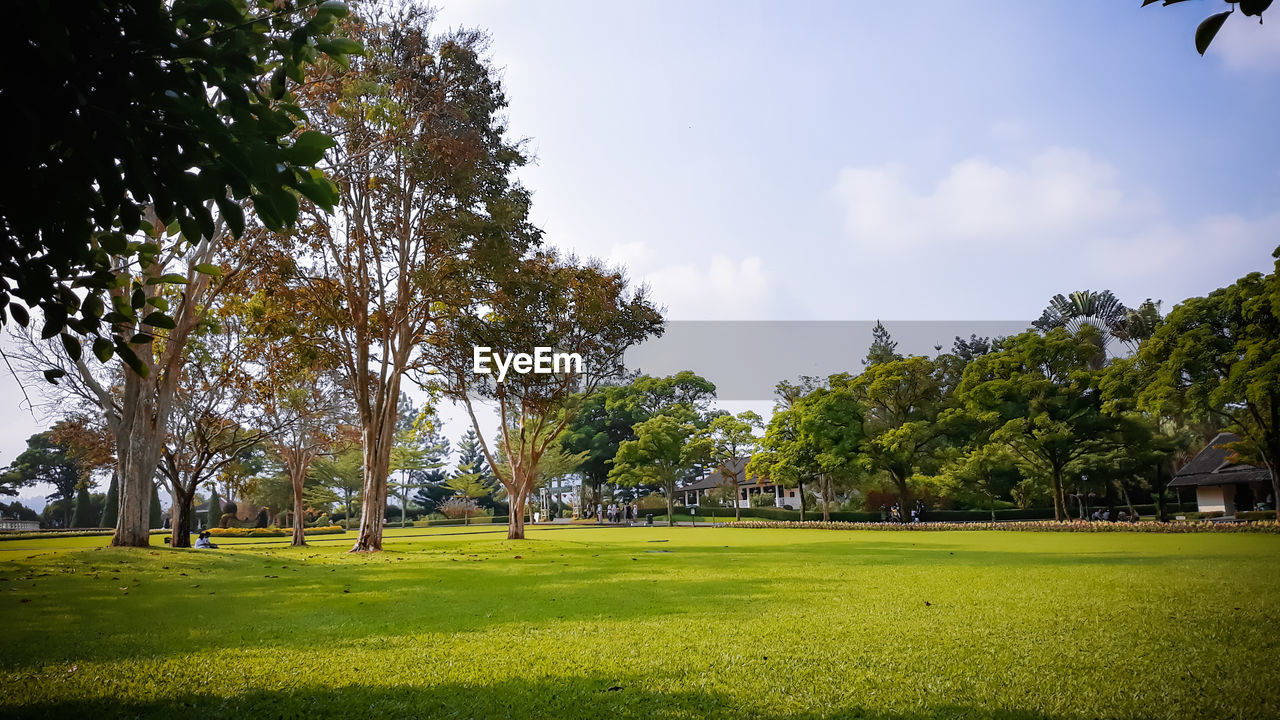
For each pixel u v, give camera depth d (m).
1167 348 27.73
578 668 5.66
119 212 2.85
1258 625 6.87
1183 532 26.58
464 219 20.56
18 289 3.24
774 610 8.62
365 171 20.59
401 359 24.30
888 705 4.54
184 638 7.29
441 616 8.65
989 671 5.34
